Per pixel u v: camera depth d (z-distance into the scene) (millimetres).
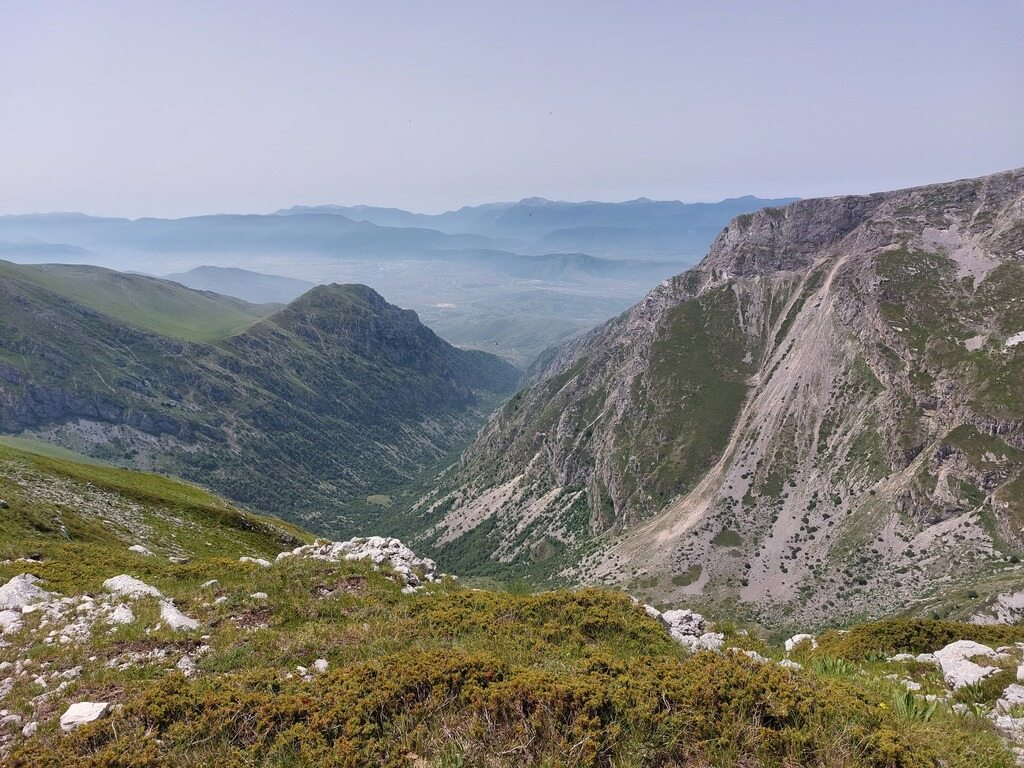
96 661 16281
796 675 14570
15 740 12727
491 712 12656
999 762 12164
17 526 39500
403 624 19422
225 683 14422
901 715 13852
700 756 11703
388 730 12406
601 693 12812
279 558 30594
